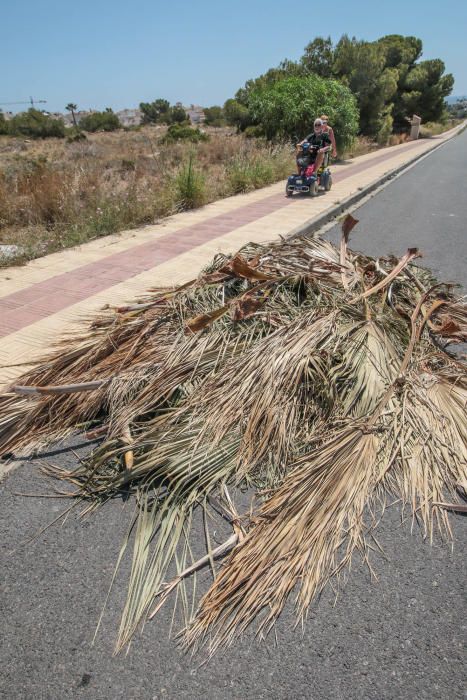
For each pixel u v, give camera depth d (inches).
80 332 164.2
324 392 121.3
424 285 180.1
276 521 95.3
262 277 149.6
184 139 1235.2
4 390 139.5
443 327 145.6
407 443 115.0
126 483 115.0
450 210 411.2
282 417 116.0
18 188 405.4
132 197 380.8
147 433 117.4
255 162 553.9
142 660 79.6
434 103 1668.3
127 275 250.2
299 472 104.7
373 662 78.4
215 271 174.4
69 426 135.2
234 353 134.5
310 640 82.0
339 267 166.1
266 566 89.2
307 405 122.5
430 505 106.0
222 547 95.1
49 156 1094.4
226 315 145.5
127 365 139.5
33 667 78.7
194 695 74.5
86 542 101.0
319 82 725.3
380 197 478.6
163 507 103.0
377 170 642.8
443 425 117.6
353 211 414.9
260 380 121.3
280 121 742.5
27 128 2063.2
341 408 121.8
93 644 82.1
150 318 149.6
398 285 168.7
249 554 90.4
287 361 122.5
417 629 83.1
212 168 672.4
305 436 118.3
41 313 204.4
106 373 139.6
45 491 115.0
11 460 125.8
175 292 160.6
